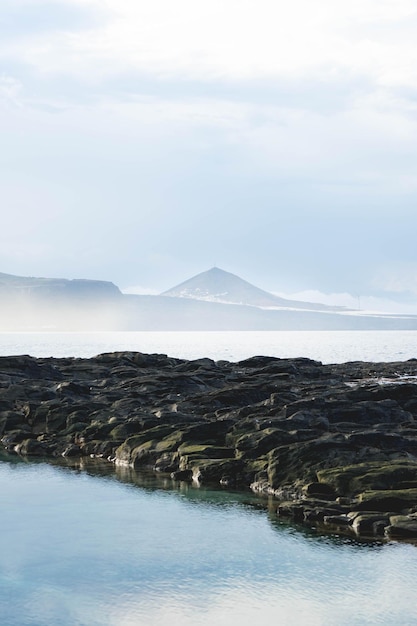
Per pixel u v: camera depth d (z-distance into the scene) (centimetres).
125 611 2292
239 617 2231
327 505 3045
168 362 7994
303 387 5634
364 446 3469
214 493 3444
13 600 2378
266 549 2723
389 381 7225
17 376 6625
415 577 2458
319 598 2339
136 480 3728
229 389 5184
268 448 3684
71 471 3972
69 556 2731
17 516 3197
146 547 2797
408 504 2927
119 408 5003
